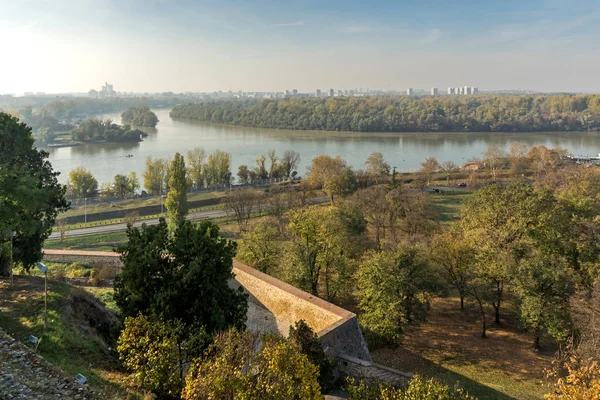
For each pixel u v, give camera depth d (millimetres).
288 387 18359
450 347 39719
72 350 24750
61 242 74000
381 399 21672
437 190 110750
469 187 113312
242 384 17938
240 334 21875
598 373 22109
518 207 46594
